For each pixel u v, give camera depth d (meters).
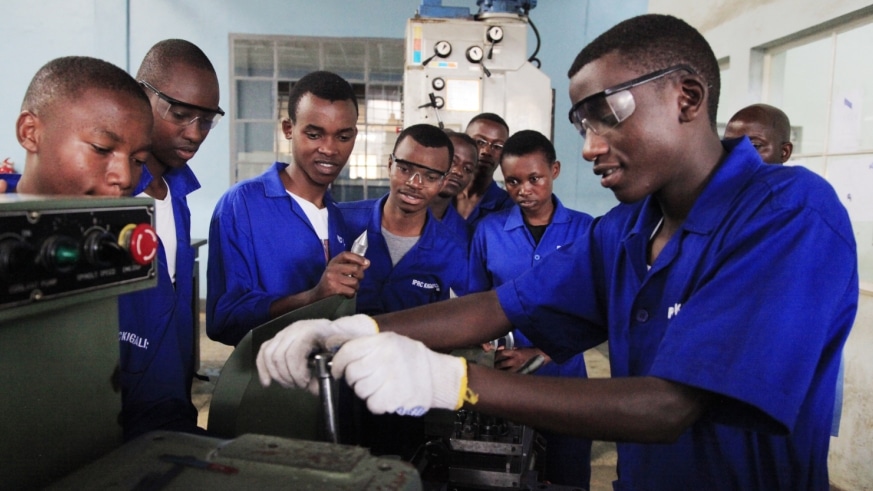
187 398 1.22
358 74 5.16
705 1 3.21
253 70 5.10
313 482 0.53
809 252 0.74
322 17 4.97
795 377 0.70
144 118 0.90
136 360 1.10
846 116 2.39
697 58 0.82
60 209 0.56
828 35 2.47
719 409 0.75
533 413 0.72
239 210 1.51
